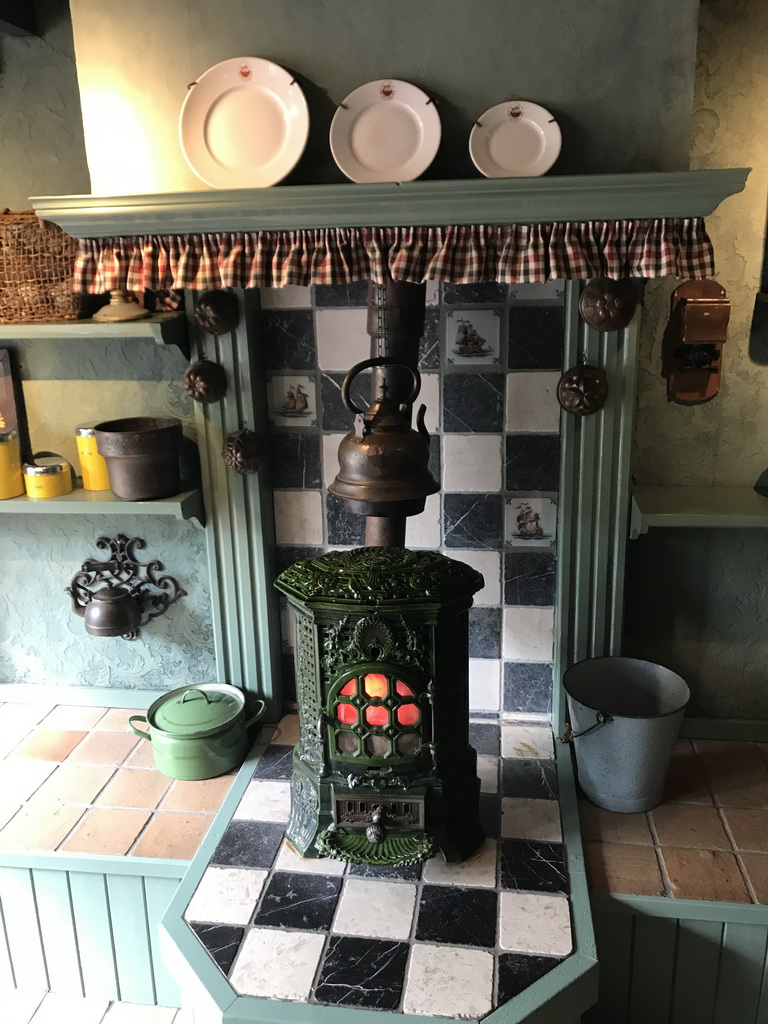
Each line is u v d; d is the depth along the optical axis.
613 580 2.44
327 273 1.92
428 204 1.84
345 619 1.91
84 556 2.71
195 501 2.48
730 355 2.34
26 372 2.55
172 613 2.73
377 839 1.96
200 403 2.42
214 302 2.28
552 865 2.08
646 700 2.45
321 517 2.59
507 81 1.86
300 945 1.87
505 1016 1.70
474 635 2.60
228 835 2.21
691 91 1.84
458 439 2.45
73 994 2.26
